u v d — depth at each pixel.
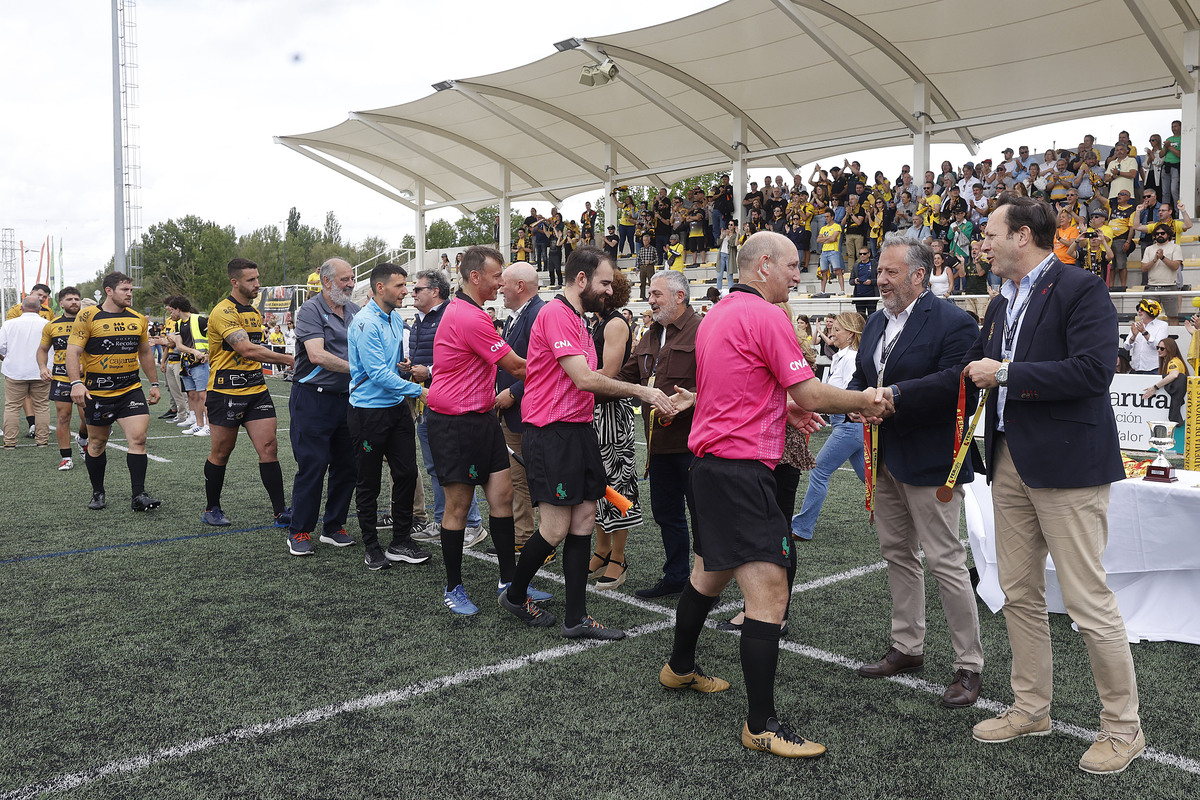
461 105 18.23
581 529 3.81
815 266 16.91
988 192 13.75
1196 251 11.98
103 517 6.29
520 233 22.44
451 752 2.73
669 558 4.46
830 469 5.40
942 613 4.20
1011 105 15.48
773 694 2.92
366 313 4.83
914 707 3.10
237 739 2.82
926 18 12.70
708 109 17.70
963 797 2.46
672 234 18.88
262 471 5.89
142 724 2.93
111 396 6.44
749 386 2.73
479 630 3.91
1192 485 3.78
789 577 3.00
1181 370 8.67
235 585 4.60
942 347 3.15
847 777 2.58
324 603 4.30
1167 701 3.11
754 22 13.38
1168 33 12.75
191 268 68.56
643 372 4.64
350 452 5.43
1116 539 3.84
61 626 3.94
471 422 4.07
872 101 16.33
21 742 2.80
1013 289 2.90
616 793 2.48
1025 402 2.71
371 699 3.14
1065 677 3.35
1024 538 2.82
